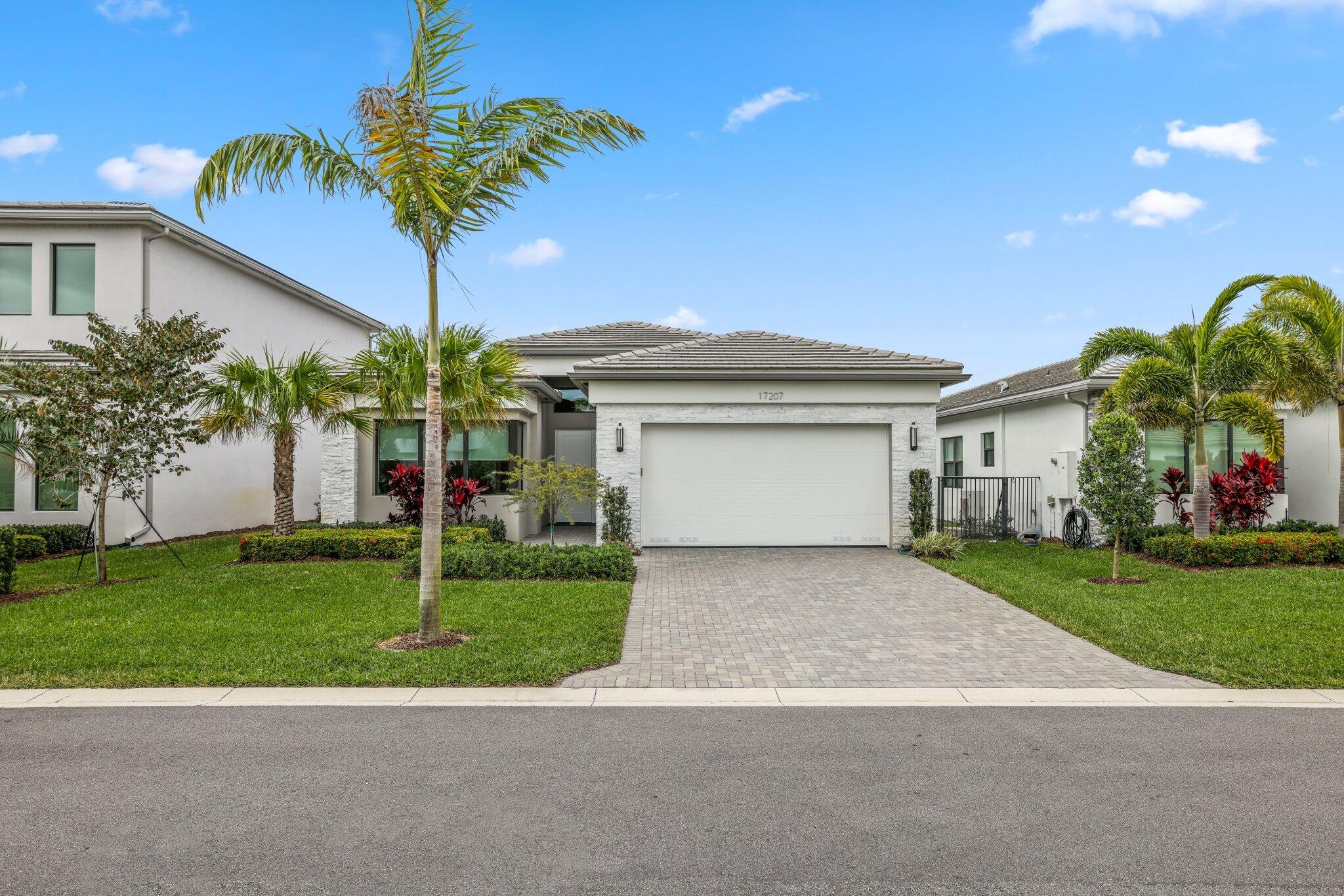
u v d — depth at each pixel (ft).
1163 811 13.48
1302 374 42.39
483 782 14.70
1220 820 13.12
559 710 19.24
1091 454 37.99
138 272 53.62
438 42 24.25
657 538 49.75
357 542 42.88
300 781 14.70
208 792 14.21
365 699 19.93
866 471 50.03
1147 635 26.08
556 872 11.38
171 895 10.74
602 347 67.97
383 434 54.44
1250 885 11.05
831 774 15.15
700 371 48.55
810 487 49.98
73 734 17.25
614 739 17.10
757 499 49.93
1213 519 50.26
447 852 11.98
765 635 27.14
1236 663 22.74
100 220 53.01
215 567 40.60
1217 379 41.27
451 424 47.39
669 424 49.78
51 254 54.03
